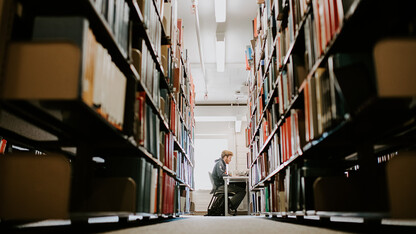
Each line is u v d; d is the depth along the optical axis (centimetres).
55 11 135
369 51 159
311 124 192
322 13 177
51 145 213
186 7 589
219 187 619
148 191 223
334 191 192
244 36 677
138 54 214
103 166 226
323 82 176
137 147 198
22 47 117
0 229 159
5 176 164
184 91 520
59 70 116
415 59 117
